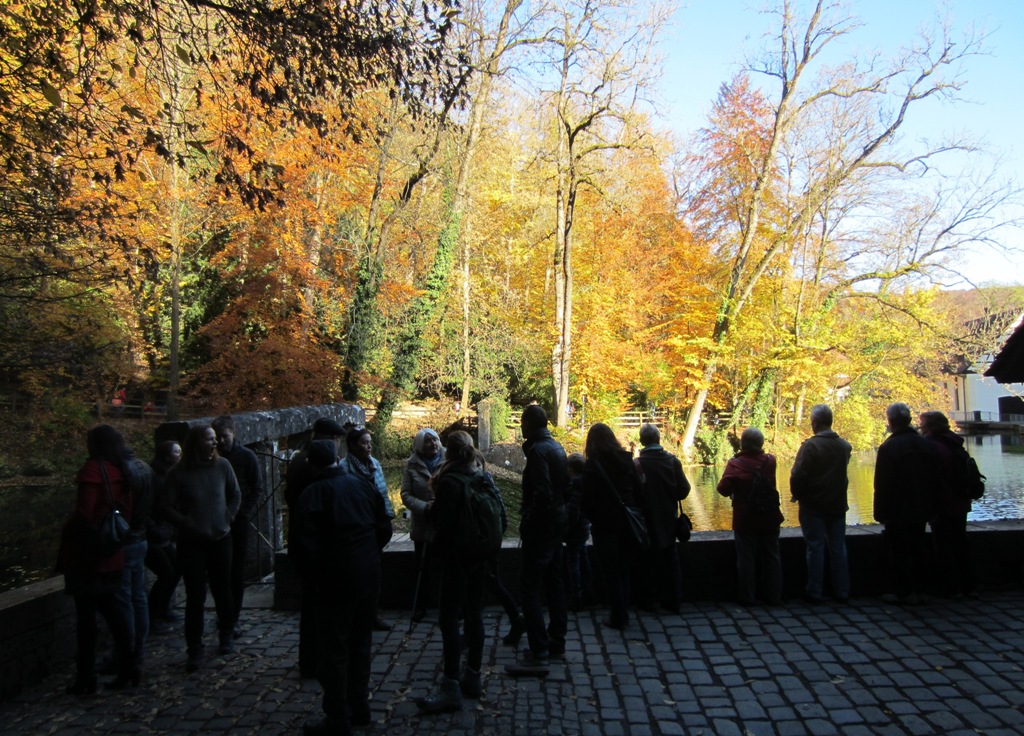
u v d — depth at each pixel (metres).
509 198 30.95
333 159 18.50
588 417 33.41
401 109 19.97
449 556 4.72
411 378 26.61
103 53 7.68
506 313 32.50
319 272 22.22
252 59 7.62
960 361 39.66
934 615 6.18
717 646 5.62
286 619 6.46
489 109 25.39
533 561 5.34
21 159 8.58
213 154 8.65
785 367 32.75
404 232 24.97
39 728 4.44
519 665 5.22
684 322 34.72
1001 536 6.96
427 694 4.84
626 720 4.46
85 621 4.91
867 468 33.94
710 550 6.80
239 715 4.59
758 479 6.57
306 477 4.91
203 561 5.44
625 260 31.61
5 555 16.55
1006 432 56.22
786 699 4.70
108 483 4.84
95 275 11.02
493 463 28.12
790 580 6.81
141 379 23.72
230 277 21.81
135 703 4.78
